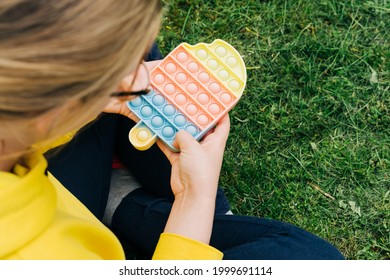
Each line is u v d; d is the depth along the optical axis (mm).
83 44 427
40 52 416
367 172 1297
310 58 1386
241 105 1344
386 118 1340
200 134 936
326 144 1323
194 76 967
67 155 964
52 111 460
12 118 446
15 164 550
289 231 1005
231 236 1029
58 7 413
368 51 1385
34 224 528
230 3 1415
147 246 1086
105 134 1022
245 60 1382
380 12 1418
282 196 1284
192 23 1407
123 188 1123
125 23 447
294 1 1419
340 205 1273
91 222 741
